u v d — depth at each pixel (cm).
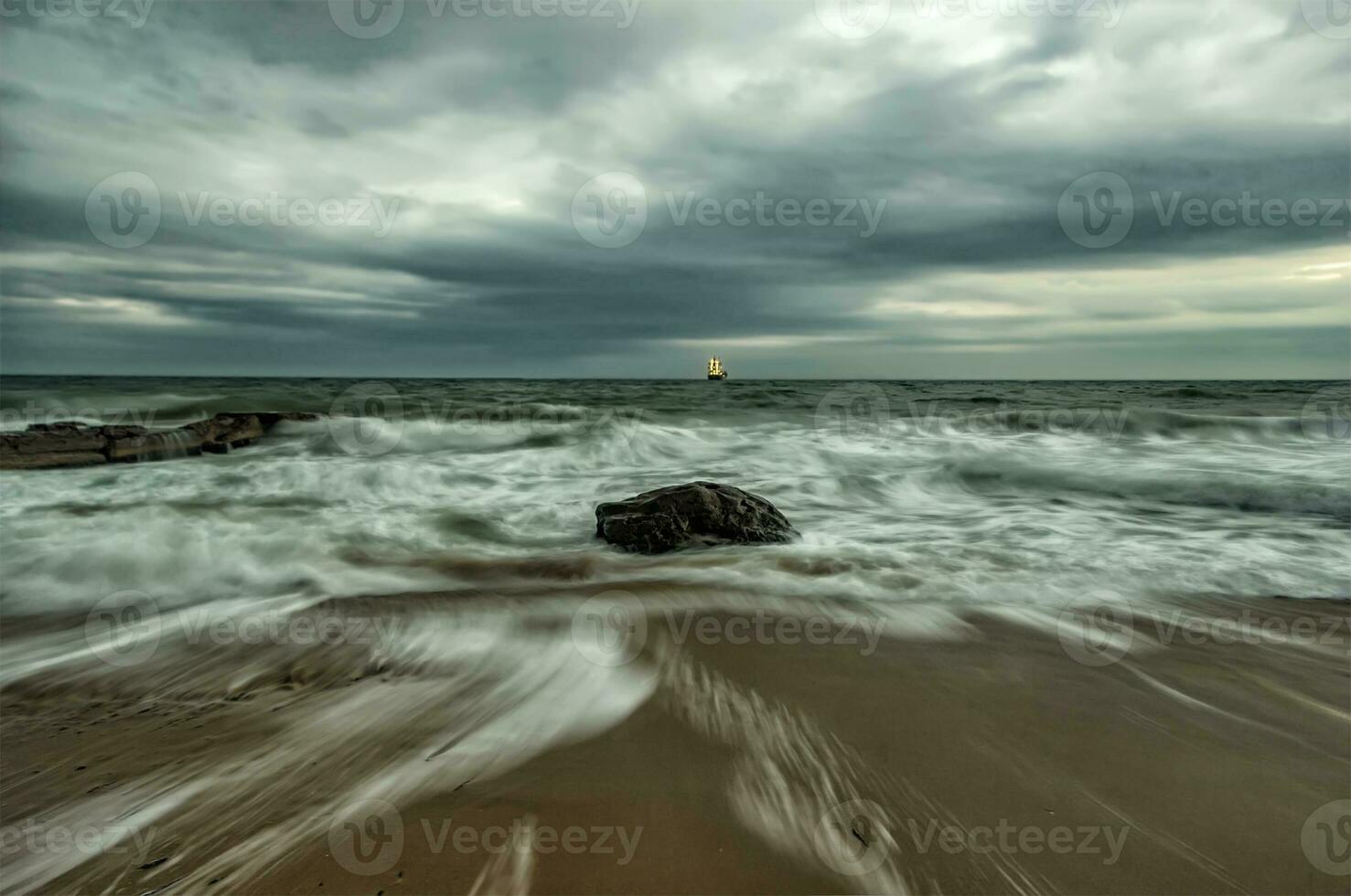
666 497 721
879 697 350
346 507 858
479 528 773
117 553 611
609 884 213
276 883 214
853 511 873
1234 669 383
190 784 273
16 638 445
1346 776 277
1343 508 851
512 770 282
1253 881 217
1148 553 625
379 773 280
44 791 269
